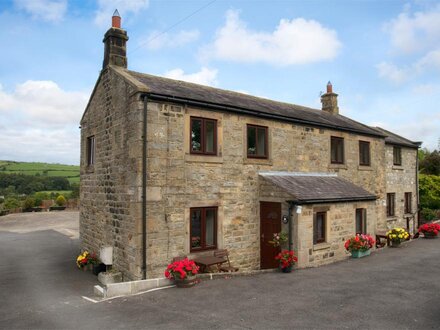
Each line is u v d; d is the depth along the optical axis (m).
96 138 12.45
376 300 7.29
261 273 9.87
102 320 6.49
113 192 10.84
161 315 6.62
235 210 11.10
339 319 6.25
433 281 8.78
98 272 11.20
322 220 11.69
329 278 9.19
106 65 11.90
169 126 9.73
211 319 6.34
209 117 10.57
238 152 11.27
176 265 8.55
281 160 12.51
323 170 14.08
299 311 6.68
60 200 34.28
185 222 9.89
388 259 11.71
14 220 27.33
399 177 19.41
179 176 9.84
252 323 6.12
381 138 17.33
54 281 10.34
